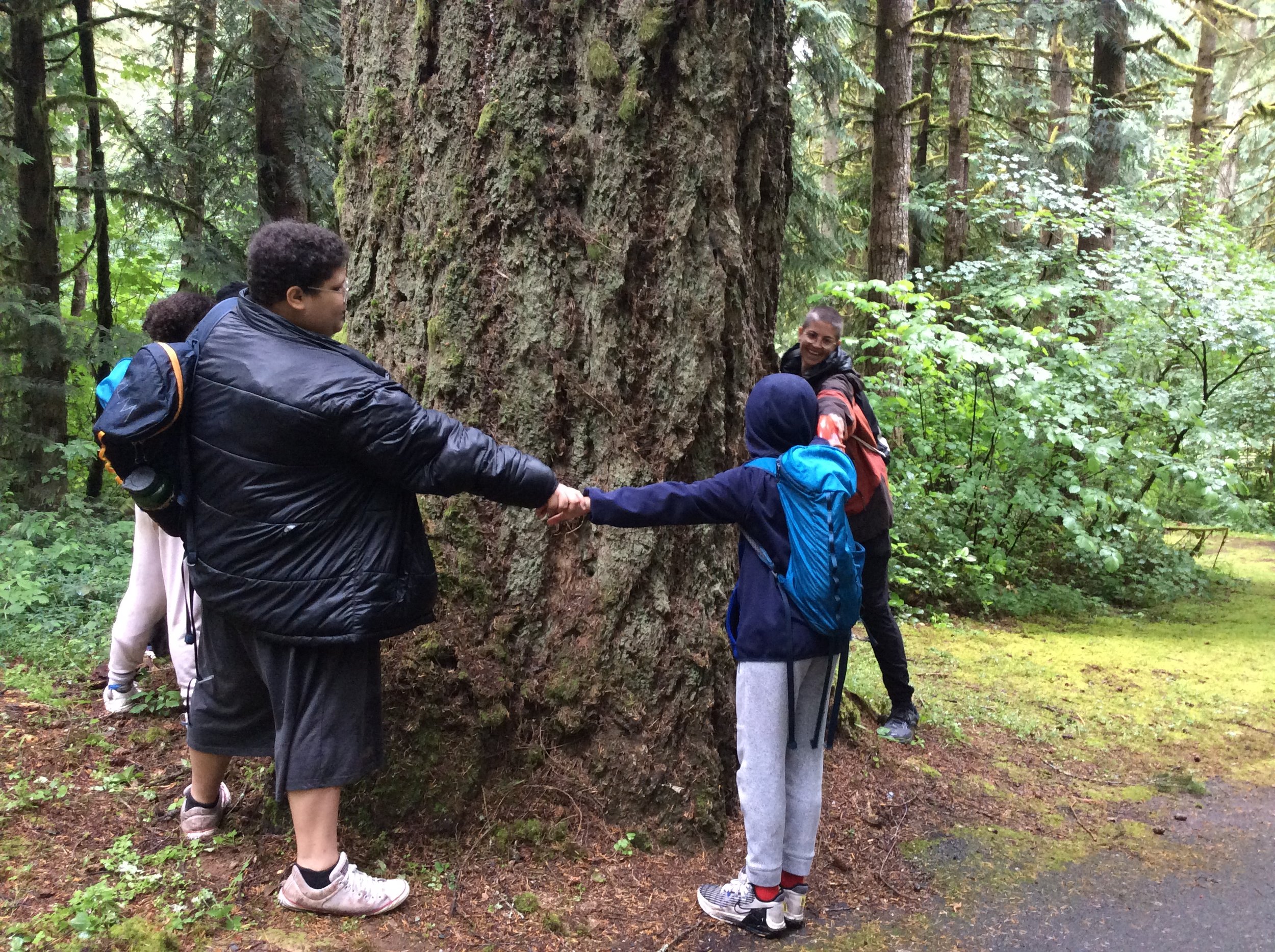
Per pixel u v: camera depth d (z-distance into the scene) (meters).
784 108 3.12
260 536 1.97
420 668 2.54
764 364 3.20
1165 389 6.84
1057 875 2.76
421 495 2.76
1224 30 12.95
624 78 2.64
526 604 2.68
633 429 2.72
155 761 2.89
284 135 8.20
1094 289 7.51
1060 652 5.41
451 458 2.00
